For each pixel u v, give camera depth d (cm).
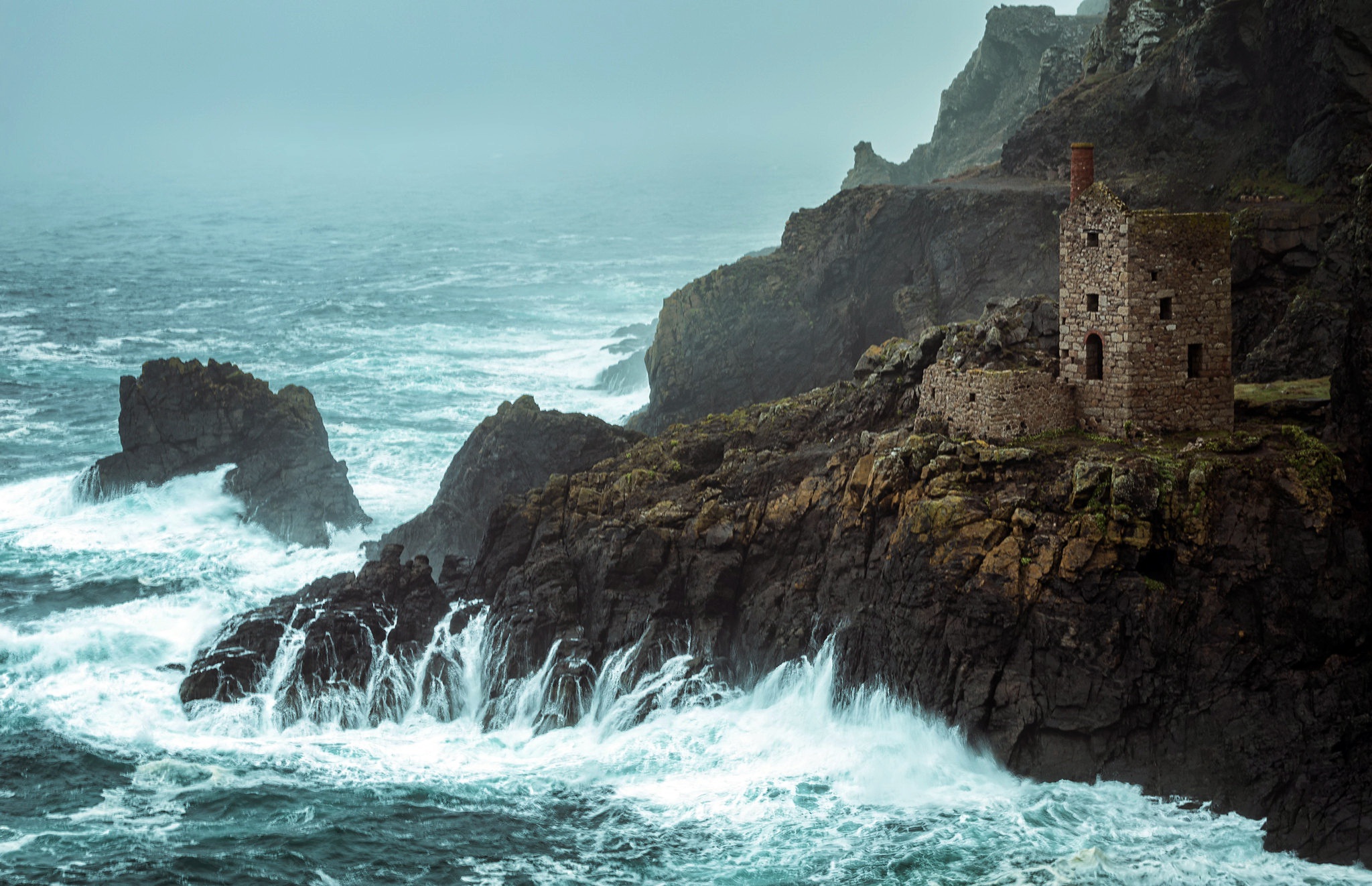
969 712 5400
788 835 5175
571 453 8606
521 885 4978
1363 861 4878
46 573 8456
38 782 5794
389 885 5003
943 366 6259
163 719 6450
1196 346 5850
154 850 5234
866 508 5991
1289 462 5478
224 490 9562
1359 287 5631
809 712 5906
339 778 5850
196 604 7938
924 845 5022
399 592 7112
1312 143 8725
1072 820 5091
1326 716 5141
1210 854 4897
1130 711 5253
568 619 6600
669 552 6575
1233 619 5297
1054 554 5394
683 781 5659
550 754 6022
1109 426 5894
